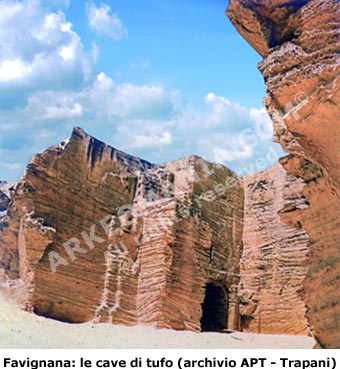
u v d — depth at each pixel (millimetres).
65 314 19016
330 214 10914
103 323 19578
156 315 20266
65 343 15609
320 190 11086
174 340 18875
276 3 10742
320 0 9898
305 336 21328
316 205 11258
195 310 21453
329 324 10617
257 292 24500
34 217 19031
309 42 9820
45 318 17891
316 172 11141
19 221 19750
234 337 21062
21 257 19391
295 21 10461
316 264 11102
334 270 10570
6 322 15617
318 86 9320
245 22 11344
